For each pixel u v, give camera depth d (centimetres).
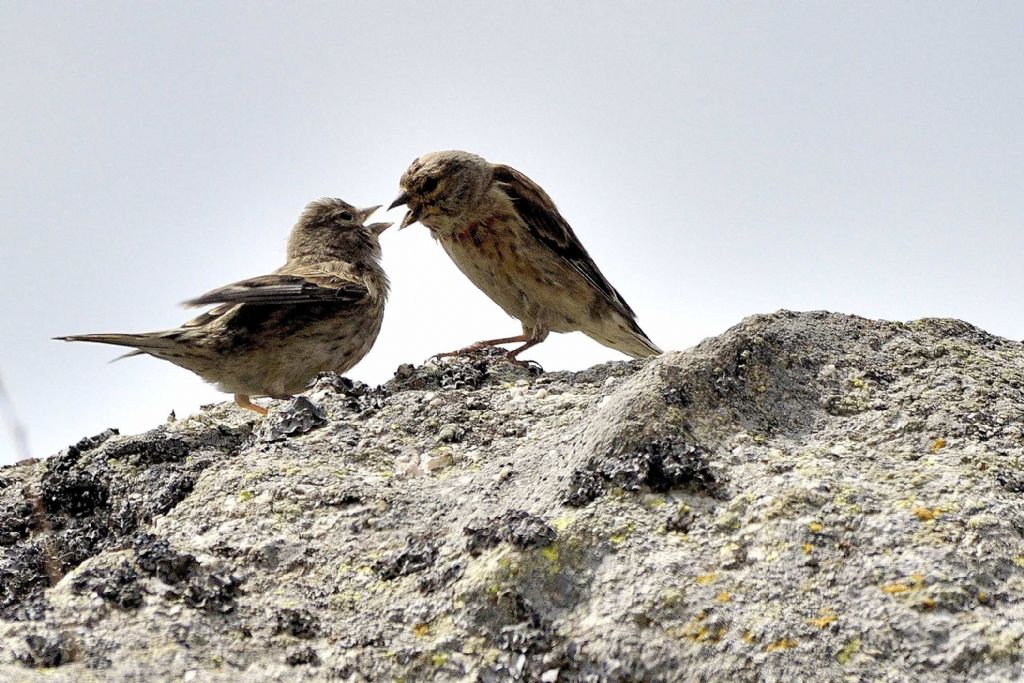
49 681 627
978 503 734
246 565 752
